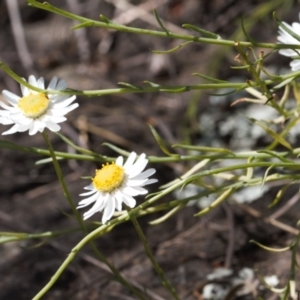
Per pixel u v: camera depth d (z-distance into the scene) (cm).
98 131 60
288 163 41
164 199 54
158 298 48
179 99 64
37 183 57
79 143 59
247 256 50
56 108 40
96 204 39
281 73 62
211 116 60
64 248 51
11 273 51
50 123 40
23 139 61
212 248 51
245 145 58
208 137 59
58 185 57
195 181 44
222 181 54
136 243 52
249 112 59
